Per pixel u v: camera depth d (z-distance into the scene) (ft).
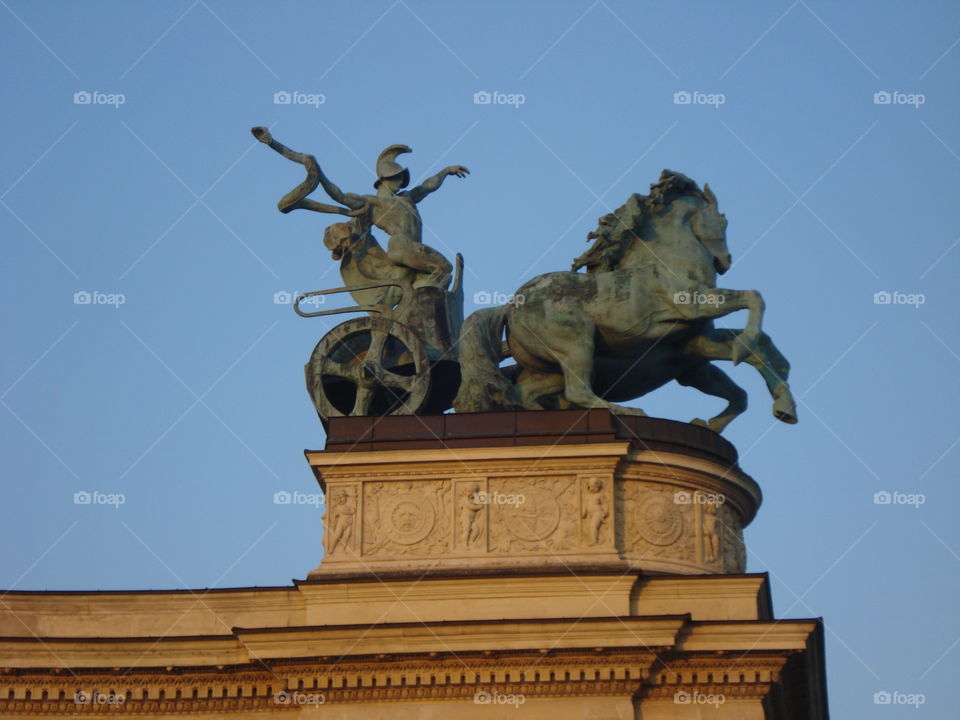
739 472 203.41
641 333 206.08
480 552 194.29
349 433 200.95
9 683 193.06
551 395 210.79
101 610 198.90
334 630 187.11
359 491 198.49
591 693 185.57
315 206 223.71
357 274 221.87
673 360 210.79
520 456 196.65
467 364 208.33
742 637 184.65
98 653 192.54
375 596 192.95
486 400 207.10
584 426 197.67
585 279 208.33
